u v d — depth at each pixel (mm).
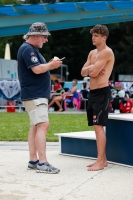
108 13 18641
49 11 18266
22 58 8172
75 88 27906
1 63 31484
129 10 18547
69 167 8688
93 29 8500
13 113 24891
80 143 9781
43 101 8188
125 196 6441
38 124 8242
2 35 20812
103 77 8430
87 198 6328
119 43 62781
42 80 8211
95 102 8500
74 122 18391
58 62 8133
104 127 9141
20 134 14219
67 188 6926
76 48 66750
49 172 8086
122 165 8812
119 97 24125
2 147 11484
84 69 8609
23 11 17969
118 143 8883
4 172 8203
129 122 8594
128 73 63094
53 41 65062
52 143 12281
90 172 8203
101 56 8391
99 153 8516
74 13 18688
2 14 18156
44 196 6441
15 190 6789
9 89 25219
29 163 8477
